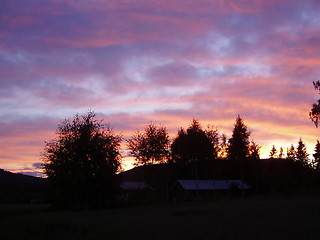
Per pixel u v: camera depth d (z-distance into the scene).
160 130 84.44
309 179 99.69
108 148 54.34
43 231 21.89
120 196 58.38
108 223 28.06
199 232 21.97
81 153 53.16
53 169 53.22
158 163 84.94
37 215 33.81
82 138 53.34
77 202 54.19
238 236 20.00
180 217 33.28
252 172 96.31
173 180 97.94
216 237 19.78
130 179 100.94
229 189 91.12
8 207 55.66
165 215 36.44
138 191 79.69
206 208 44.94
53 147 53.84
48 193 54.41
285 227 23.59
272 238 19.06
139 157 83.69
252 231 21.94
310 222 26.45
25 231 21.88
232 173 101.56
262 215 33.12
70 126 54.19
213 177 100.38
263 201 58.81
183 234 21.25
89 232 22.30
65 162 52.91
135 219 32.16
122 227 25.03
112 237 20.47
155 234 21.44
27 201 79.12
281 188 94.94
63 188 53.44
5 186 86.19
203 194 85.06
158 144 83.44
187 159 97.56
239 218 30.58
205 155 96.06
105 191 54.84
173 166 99.19
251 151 96.94
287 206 45.06
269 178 96.31
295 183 96.62
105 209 52.94
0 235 20.58
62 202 53.69
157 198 70.00
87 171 53.03
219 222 27.61
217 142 99.62
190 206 51.56
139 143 83.75
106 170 54.00
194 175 103.38
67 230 22.67
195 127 97.81
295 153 107.69
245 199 68.88
